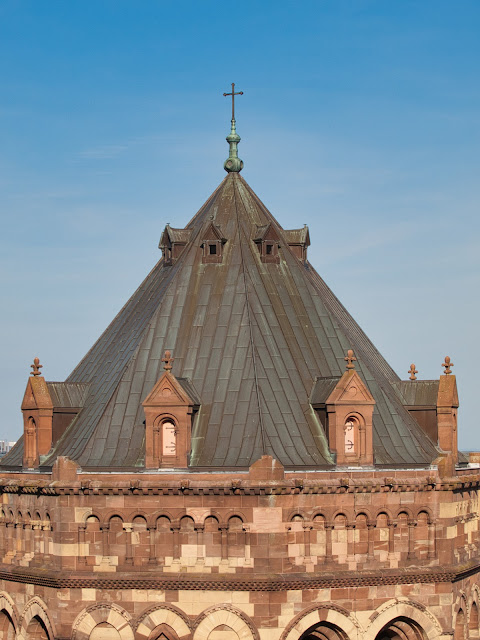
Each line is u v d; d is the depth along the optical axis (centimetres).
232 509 8438
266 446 8562
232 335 9150
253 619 8375
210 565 8450
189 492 8462
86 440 8919
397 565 8781
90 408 9312
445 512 8919
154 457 8606
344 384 8775
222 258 9612
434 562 8881
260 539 8394
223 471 8512
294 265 9800
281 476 8412
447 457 9012
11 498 9206
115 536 8569
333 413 8762
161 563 8506
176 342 9256
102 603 8544
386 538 8775
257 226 9881
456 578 8994
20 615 8988
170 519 8500
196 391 8956
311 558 8512
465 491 9388
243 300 9300
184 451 8600
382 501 8750
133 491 8519
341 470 8669
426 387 9706
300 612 8444
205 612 8412
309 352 9294
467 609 9406
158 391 8644
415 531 8869
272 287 9531
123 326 9919
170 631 8462
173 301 9469
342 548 8600
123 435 8894
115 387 9138
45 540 8819
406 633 8938
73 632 8531
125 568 8531
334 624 8550
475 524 9669
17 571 8919
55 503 8662
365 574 8594
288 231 10250
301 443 8756
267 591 8369
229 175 10219
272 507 8400
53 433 9250
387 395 9450
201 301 9406
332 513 8581
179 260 9838
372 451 8819
